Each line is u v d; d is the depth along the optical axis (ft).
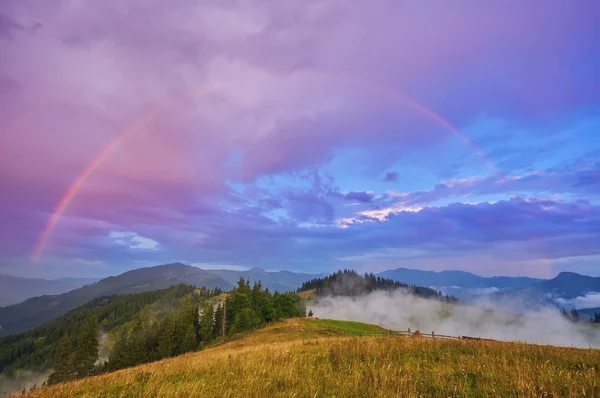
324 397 29.63
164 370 46.88
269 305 322.34
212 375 40.16
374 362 42.11
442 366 40.37
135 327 351.05
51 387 44.27
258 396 30.12
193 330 296.92
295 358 47.57
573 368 40.52
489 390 30.48
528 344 64.39
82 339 293.23
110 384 40.16
